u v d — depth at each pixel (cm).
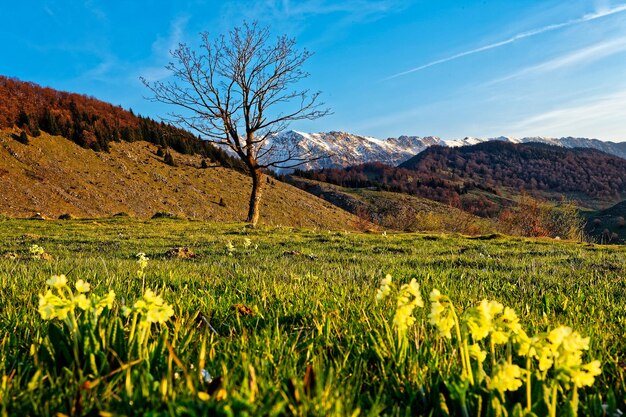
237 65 3359
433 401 167
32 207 8125
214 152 15975
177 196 11375
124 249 1645
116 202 9788
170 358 152
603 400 187
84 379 158
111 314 222
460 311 330
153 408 134
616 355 232
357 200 17700
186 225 2800
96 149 11812
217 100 3397
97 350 177
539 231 4044
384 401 167
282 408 120
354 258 1249
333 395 147
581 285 626
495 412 140
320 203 14875
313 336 253
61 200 8856
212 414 118
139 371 168
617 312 405
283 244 1816
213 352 213
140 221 2981
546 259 1212
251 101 3438
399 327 187
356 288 506
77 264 863
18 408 145
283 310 358
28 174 9225
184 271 732
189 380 136
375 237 2120
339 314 323
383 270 858
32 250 1152
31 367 192
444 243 1884
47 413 140
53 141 11025
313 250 1591
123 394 146
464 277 767
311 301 389
